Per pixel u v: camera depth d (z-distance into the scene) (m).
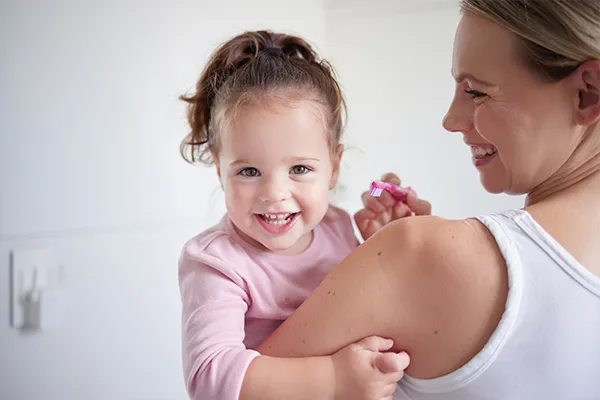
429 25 1.89
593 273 0.65
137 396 1.56
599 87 0.65
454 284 0.66
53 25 1.32
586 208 0.67
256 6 1.82
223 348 0.76
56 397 1.36
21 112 1.27
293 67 0.92
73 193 1.38
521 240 0.66
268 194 0.85
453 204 1.90
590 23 0.64
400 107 1.97
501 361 0.64
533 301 0.63
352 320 0.70
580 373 0.65
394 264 0.69
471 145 0.79
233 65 0.95
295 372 0.70
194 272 0.86
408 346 0.69
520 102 0.69
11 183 1.26
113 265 1.48
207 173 1.72
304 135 0.86
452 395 0.67
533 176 0.72
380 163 2.02
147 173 1.55
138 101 1.51
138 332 1.55
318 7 2.04
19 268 1.28
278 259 0.90
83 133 1.39
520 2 0.67
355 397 0.67
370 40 2.00
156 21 1.54
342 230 1.00
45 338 1.34
